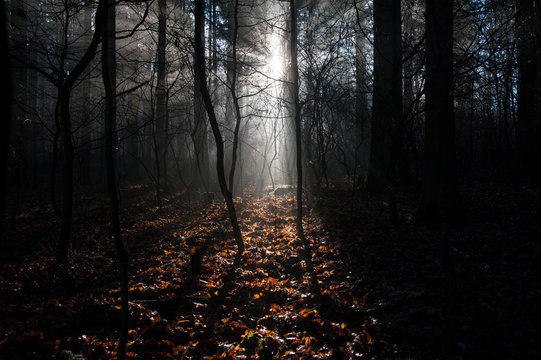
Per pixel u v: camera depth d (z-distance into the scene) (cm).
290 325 423
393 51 762
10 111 219
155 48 1172
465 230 704
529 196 921
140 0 523
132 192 1614
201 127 1452
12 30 682
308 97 1147
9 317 443
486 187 1140
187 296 496
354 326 418
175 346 390
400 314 428
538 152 1348
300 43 1029
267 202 1174
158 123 1570
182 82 1373
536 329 381
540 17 839
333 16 967
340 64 1095
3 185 215
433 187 757
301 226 744
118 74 1152
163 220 1002
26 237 877
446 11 568
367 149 1680
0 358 351
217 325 427
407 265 573
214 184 1597
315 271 579
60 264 633
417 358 353
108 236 858
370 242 693
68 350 374
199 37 636
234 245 747
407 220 813
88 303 475
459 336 376
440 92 488
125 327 333
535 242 607
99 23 591
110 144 342
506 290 461
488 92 1432
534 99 1284
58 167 2278
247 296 500
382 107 897
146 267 633
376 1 947
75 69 620
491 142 1753
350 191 1213
